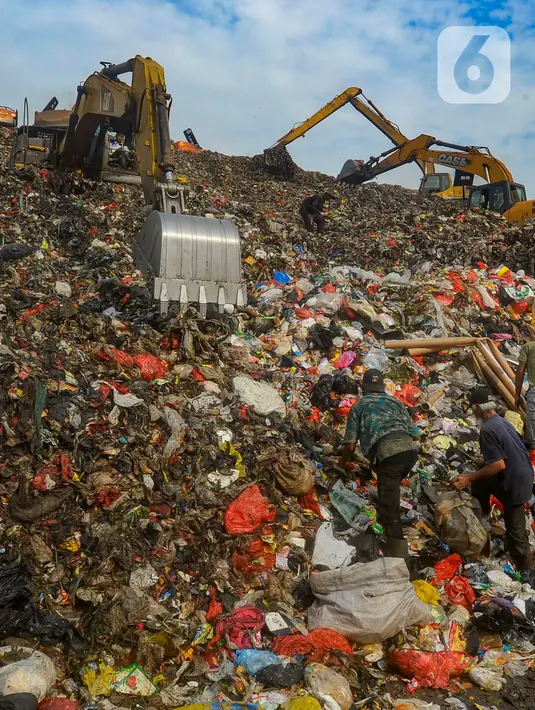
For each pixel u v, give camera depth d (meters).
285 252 12.58
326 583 4.00
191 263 7.08
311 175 27.91
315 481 5.17
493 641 4.00
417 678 3.64
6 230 10.22
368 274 10.09
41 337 6.21
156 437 5.10
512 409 6.96
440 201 23.27
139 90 9.57
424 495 5.34
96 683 3.45
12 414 4.88
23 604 3.85
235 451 5.16
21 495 4.37
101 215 11.61
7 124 22.27
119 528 4.34
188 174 21.48
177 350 6.48
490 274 10.59
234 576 4.33
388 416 4.58
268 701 3.31
